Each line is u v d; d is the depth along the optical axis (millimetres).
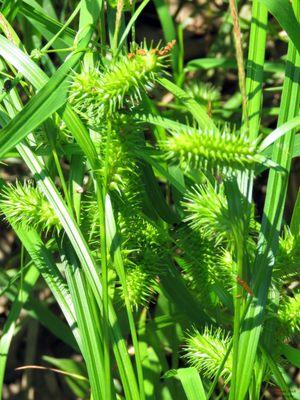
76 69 241
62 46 281
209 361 231
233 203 200
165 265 250
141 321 321
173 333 322
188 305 279
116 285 281
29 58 229
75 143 240
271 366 229
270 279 221
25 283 296
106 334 212
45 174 229
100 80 202
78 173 242
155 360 320
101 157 222
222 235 204
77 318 230
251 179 216
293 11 235
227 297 250
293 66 242
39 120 210
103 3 273
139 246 245
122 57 202
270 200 228
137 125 217
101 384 225
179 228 260
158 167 238
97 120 221
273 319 237
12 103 249
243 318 211
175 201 281
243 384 219
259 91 249
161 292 288
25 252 328
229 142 177
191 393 229
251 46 250
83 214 246
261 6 250
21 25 332
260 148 201
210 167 180
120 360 222
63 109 218
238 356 220
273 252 223
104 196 211
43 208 225
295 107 240
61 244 236
